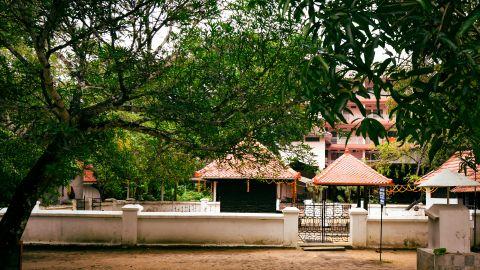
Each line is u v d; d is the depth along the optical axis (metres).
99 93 8.60
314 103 3.88
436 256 9.66
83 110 7.92
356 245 14.80
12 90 7.07
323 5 3.63
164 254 13.55
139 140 11.15
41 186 7.90
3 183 8.25
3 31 7.44
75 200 20.39
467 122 3.64
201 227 14.73
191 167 11.88
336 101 3.67
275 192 20.14
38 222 14.81
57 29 7.07
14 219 7.93
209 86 7.71
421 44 3.47
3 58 7.11
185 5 7.46
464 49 3.33
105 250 14.22
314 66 3.72
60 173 6.83
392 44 3.60
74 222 14.75
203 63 7.64
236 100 7.93
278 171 10.88
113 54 6.76
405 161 24.25
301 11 3.76
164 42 7.91
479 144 3.85
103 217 14.71
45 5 6.32
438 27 3.48
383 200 13.26
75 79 8.62
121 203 23.53
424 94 3.60
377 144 3.57
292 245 14.67
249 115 7.79
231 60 7.71
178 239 14.66
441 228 9.73
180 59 7.70
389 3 3.58
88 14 6.45
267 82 7.65
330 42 3.61
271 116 7.88
